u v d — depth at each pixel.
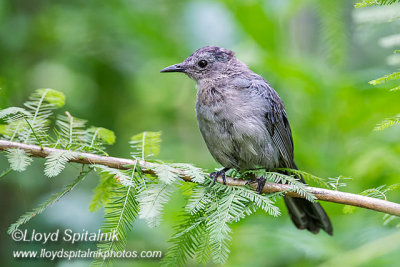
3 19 13.62
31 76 13.76
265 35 13.41
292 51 14.45
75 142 7.20
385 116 11.80
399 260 9.41
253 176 8.24
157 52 14.84
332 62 11.75
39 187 13.00
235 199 6.50
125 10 14.57
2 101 10.03
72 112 13.71
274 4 13.53
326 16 11.33
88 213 12.05
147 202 6.03
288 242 10.49
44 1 14.70
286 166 9.98
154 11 15.10
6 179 11.96
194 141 16.84
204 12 14.87
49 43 14.27
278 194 7.02
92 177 13.28
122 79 14.72
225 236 5.95
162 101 16.11
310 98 12.50
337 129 12.27
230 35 14.72
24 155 6.51
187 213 6.58
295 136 11.88
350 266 9.33
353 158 11.59
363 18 8.30
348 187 10.91
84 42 14.29
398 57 8.32
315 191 6.71
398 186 6.65
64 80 13.83
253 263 10.84
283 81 12.79
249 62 12.45
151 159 6.96
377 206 6.45
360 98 11.96
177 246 6.41
